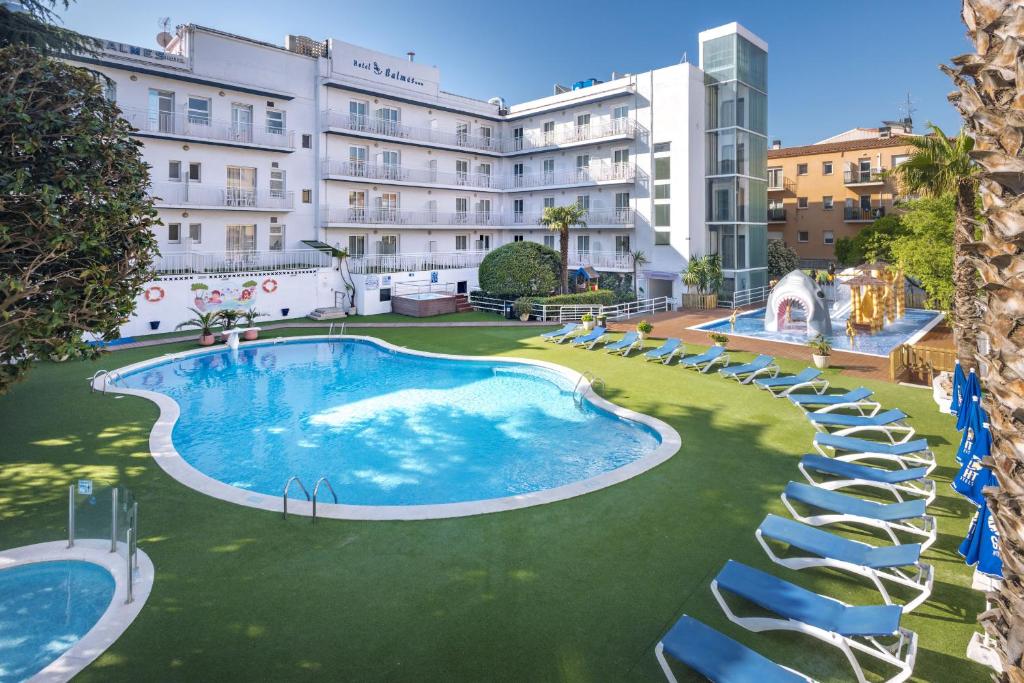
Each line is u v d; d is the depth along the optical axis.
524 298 31.38
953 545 8.24
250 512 9.44
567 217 33.16
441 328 28.64
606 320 26.48
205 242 31.12
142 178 7.98
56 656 6.22
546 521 9.16
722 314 32.16
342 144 36.03
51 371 19.30
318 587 7.36
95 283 7.11
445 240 42.00
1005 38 2.46
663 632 6.49
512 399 17.36
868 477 9.38
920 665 5.95
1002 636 2.69
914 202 19.33
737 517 9.27
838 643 5.59
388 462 12.56
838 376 18.00
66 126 6.99
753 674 5.10
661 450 12.23
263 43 32.62
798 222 49.34
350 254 36.62
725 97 35.69
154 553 8.14
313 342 26.28
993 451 2.71
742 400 15.95
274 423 15.12
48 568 7.82
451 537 8.66
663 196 36.91
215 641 6.31
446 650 6.19
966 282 13.29
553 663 6.00
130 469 11.18
